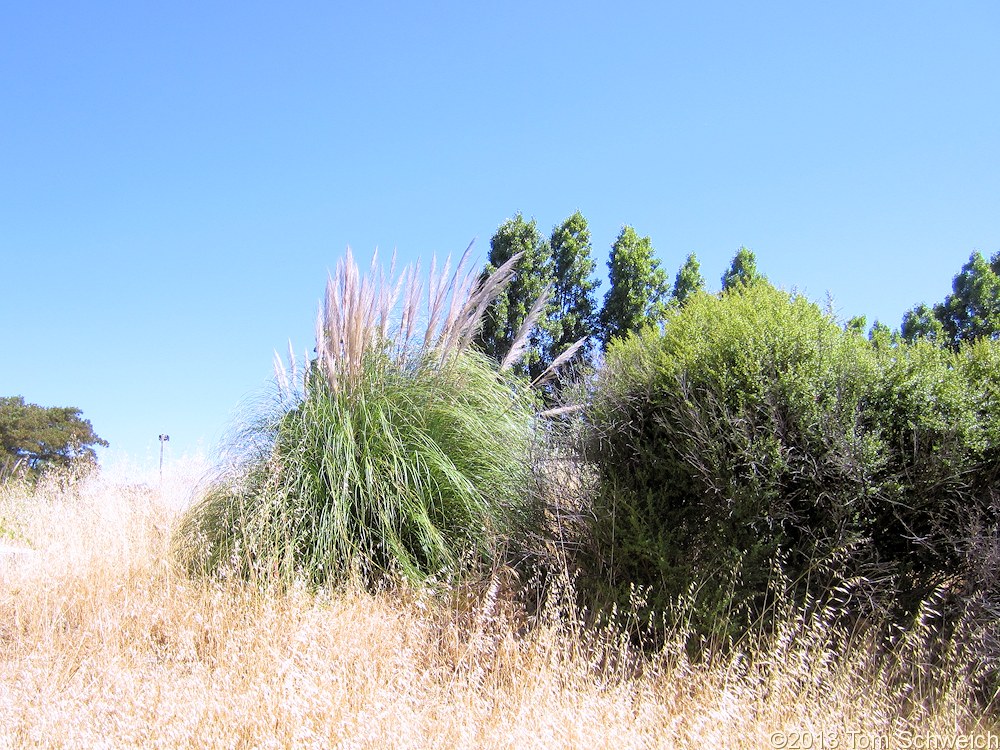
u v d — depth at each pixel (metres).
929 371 4.52
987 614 4.02
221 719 3.18
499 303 12.91
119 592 5.07
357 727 3.14
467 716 3.35
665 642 4.12
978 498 4.31
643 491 4.69
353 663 3.94
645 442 4.78
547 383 6.81
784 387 4.41
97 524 6.72
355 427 6.05
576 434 5.12
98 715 3.30
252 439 6.29
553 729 3.17
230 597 4.88
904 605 4.35
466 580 5.15
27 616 4.73
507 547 5.31
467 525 5.74
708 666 3.97
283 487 5.80
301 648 4.02
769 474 4.30
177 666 4.01
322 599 4.97
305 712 3.18
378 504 5.62
